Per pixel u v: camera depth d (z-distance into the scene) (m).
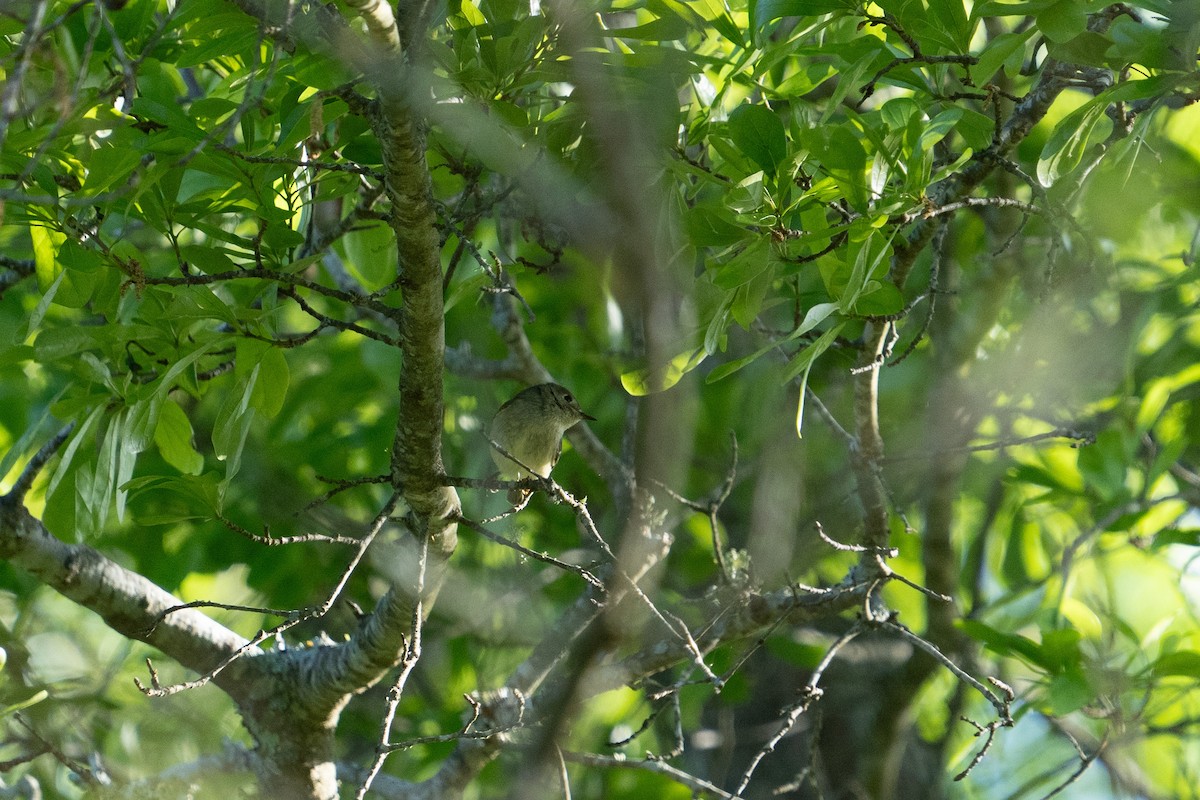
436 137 7.53
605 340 14.23
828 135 7.11
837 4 7.41
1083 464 11.94
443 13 7.01
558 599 13.94
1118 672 9.84
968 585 13.81
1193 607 13.45
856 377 8.49
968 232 12.95
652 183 6.94
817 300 8.95
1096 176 9.21
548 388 11.87
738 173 7.63
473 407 13.66
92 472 7.77
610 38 7.73
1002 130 8.12
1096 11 6.73
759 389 12.81
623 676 9.62
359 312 12.76
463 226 7.52
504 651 14.12
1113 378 12.24
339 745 14.36
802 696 8.73
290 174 7.80
